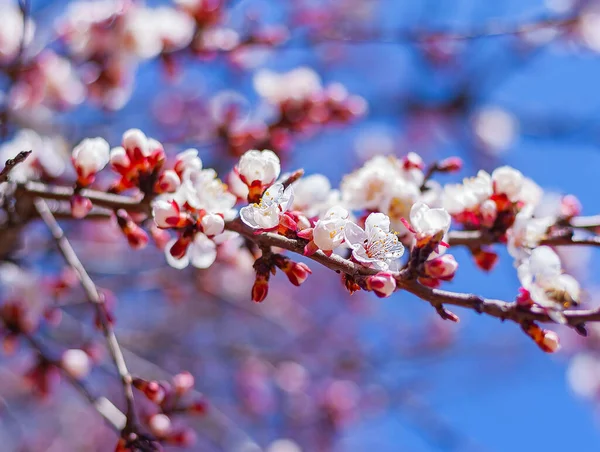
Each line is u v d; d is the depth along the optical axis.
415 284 0.69
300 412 1.72
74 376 0.83
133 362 1.18
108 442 1.82
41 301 0.88
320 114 1.00
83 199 0.75
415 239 0.69
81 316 1.23
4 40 0.99
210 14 1.07
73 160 0.75
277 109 1.01
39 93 1.03
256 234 0.70
